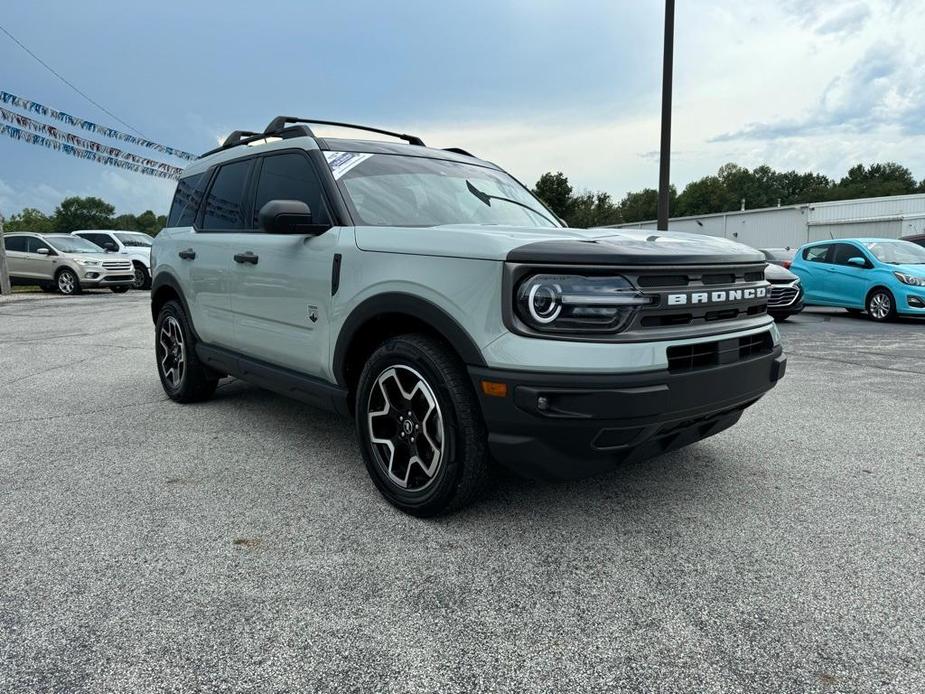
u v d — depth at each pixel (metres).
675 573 2.33
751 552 2.49
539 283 2.31
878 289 11.11
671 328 2.44
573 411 2.27
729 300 2.67
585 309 2.28
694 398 2.44
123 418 4.43
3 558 2.43
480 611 2.09
